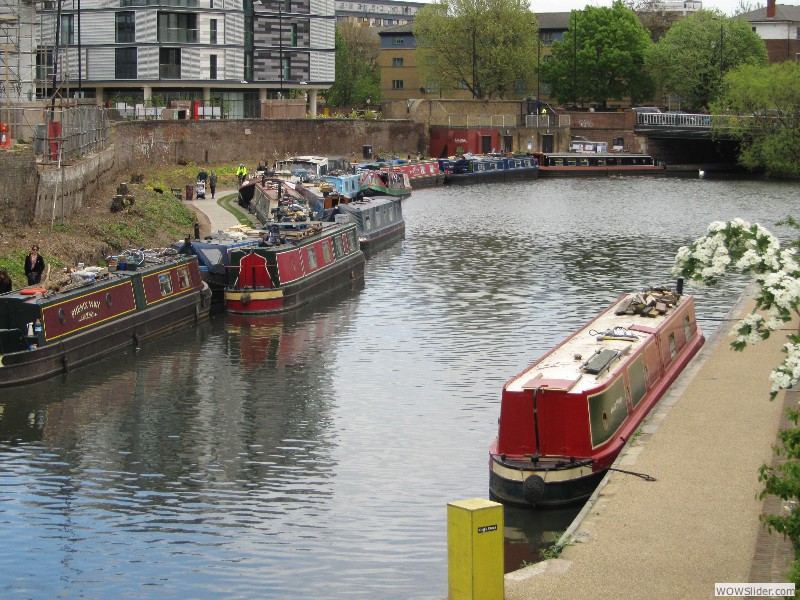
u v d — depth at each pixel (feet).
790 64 379.35
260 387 120.88
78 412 112.06
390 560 78.02
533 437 84.64
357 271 184.24
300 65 377.30
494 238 228.84
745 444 82.28
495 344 138.31
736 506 70.49
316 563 77.66
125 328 136.15
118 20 333.62
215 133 325.21
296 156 349.41
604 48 447.01
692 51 440.86
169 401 115.75
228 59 349.41
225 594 73.26
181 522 85.20
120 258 146.00
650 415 90.84
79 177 191.72
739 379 100.63
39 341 121.60
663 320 110.11
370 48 571.28
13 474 95.45
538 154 393.70
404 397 116.47
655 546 64.90
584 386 85.97
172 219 207.10
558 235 232.53
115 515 86.53
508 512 83.30
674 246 216.33
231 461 98.22
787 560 60.59
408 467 96.07
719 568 61.93
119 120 297.74
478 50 443.32
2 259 143.64
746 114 377.30
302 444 102.22
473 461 97.35
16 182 160.15
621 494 73.20
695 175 387.34
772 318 57.21
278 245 164.35
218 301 158.71
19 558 78.64
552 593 59.31
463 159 364.99
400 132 402.72
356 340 141.59
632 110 427.74
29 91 240.32
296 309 160.56
